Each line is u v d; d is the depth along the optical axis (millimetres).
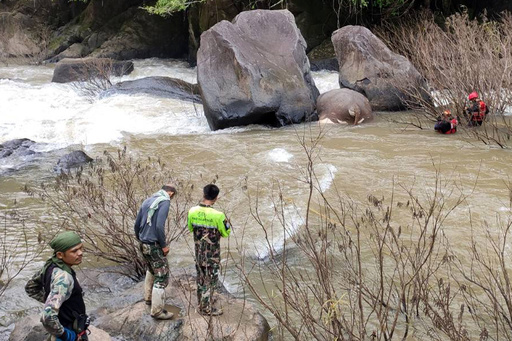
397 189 9500
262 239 7945
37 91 18359
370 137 12531
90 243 7777
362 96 14484
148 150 12172
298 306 5684
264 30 15281
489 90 13938
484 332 5379
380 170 10398
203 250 5570
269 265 7289
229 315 5789
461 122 13219
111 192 9273
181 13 25922
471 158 10883
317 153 11414
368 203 8969
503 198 8992
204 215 5559
